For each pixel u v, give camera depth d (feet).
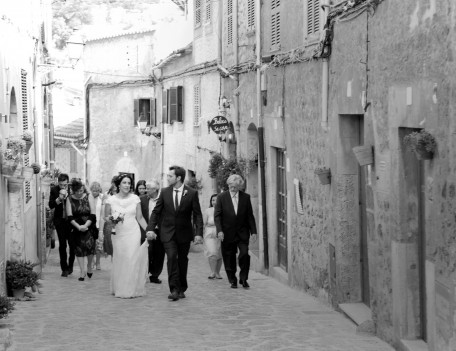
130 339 30.86
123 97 117.80
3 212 39.75
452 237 23.11
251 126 61.93
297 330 32.86
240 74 65.31
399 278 28.96
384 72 30.40
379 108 31.17
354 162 38.27
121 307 38.91
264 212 56.80
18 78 50.01
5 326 32.96
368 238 33.76
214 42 77.10
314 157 43.21
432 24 24.86
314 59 42.86
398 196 28.84
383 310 30.94
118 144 119.55
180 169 42.09
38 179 63.77
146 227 43.37
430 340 25.82
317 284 42.63
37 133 66.80
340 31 37.58
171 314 36.81
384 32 30.30
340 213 38.27
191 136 88.69
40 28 74.90
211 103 78.59
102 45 122.01
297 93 46.80
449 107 23.18
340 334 32.07
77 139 130.62
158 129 107.65
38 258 62.90
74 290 45.52
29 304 39.78
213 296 43.11
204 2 81.15
